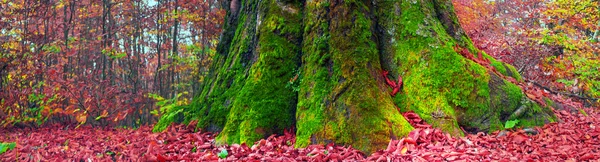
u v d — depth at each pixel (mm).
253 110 4871
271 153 4129
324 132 4301
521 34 9758
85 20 15305
